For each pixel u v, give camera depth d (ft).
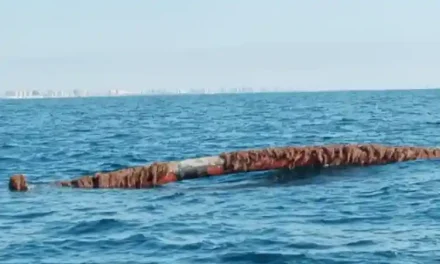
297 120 220.64
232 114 282.97
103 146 146.41
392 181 80.84
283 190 79.25
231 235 57.67
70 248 54.95
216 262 50.19
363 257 50.14
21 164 116.67
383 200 71.67
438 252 50.75
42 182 87.25
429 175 83.25
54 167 111.96
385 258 49.70
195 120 242.99
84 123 243.60
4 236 59.77
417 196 73.10
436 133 151.94
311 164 85.20
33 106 515.91
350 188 78.48
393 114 240.53
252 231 59.00
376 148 88.53
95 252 53.57
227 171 83.05
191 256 51.70
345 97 563.48
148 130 194.90
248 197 75.87
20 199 77.20
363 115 240.12
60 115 321.52
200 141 153.38
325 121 210.59
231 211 68.28
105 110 377.09
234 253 52.08
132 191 80.64
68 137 174.81
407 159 89.61
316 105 370.53
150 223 63.10
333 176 84.64
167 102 553.23
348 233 57.62
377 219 62.95
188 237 57.36
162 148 139.13
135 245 55.26
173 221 63.77
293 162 84.53
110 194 78.84
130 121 250.16
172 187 82.58
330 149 86.28
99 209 70.54
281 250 52.49
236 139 155.53
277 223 62.18
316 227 60.29
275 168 83.92
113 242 56.39
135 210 69.62
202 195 77.61
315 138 150.20
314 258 50.26
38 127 223.10
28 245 56.13
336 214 65.57
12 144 155.63
